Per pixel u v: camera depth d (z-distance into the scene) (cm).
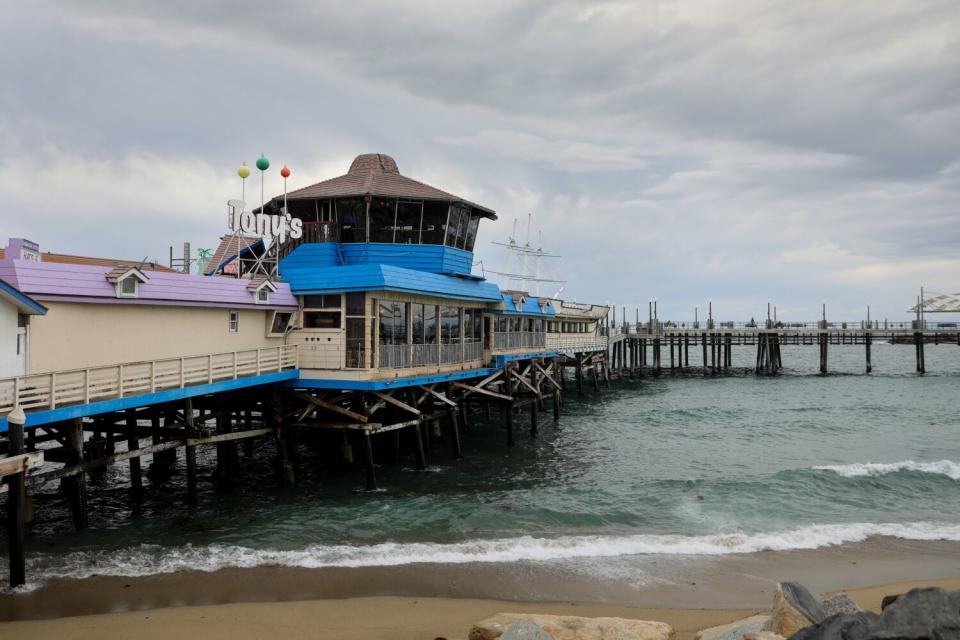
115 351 1744
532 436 3534
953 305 8344
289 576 1456
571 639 1002
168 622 1188
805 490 2328
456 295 2697
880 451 3269
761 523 1959
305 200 2769
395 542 1714
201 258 4062
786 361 12275
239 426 2691
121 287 1739
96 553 1588
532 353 3741
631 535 1809
